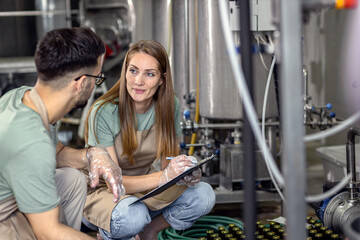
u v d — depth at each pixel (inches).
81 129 171.0
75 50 61.7
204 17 110.7
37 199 61.0
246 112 38.1
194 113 132.0
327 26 153.9
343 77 144.6
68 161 79.0
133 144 83.7
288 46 34.8
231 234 88.6
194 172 82.7
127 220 78.1
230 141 126.0
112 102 84.0
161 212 89.6
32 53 262.2
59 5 229.9
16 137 59.9
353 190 83.6
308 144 170.4
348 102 141.8
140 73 79.4
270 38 94.4
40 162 60.0
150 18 199.8
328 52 154.3
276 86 87.4
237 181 112.3
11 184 61.1
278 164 131.7
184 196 85.5
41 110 63.2
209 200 86.4
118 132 83.8
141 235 91.4
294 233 36.6
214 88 112.7
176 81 136.3
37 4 229.9
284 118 35.6
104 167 74.2
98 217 80.7
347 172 84.4
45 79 62.6
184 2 128.3
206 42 111.6
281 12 34.7
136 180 82.0
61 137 188.9
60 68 61.6
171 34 135.0
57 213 63.1
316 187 128.0
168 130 86.1
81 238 63.1
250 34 37.4
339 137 152.8
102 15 237.5
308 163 149.6
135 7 200.5
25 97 65.4
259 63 106.7
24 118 61.1
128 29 232.4
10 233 65.3
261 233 89.6
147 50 79.8
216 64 111.0
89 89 65.4
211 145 119.0
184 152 120.3
